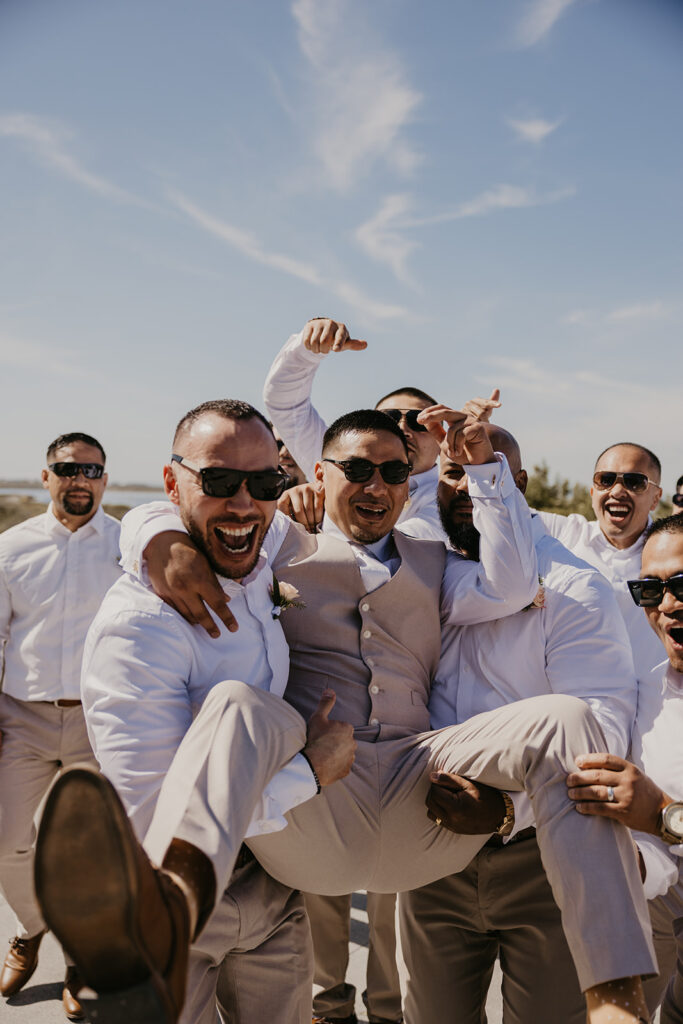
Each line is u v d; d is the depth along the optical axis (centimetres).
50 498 483
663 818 219
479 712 300
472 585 297
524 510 290
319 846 254
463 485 329
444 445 291
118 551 487
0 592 467
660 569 278
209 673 256
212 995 248
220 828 196
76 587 468
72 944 157
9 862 424
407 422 474
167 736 240
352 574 291
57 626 462
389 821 262
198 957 244
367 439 300
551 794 227
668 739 280
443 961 294
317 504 323
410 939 299
